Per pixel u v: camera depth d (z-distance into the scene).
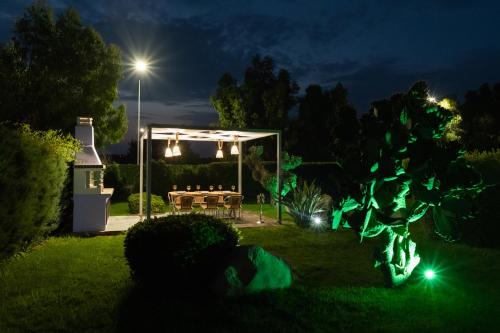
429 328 4.35
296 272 6.54
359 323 4.48
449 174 5.12
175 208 13.34
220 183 21.64
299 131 29.55
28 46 21.09
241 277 5.25
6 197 6.31
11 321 4.47
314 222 10.63
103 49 22.20
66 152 9.62
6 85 19.38
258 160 14.02
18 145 6.77
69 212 11.02
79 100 21.28
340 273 6.54
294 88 30.55
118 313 4.72
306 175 21.75
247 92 29.75
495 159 8.41
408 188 5.49
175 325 4.38
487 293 5.45
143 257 5.42
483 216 8.46
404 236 5.67
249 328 4.34
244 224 11.79
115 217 12.89
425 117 5.12
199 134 12.71
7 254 6.84
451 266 6.93
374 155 5.23
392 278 5.65
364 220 5.44
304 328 4.38
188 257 5.29
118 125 22.97
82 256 7.54
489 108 25.41
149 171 10.12
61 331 4.27
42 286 5.72
